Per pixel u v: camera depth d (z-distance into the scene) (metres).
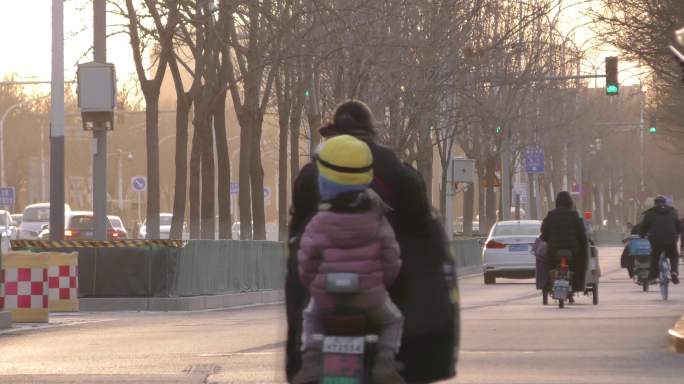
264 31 97.19
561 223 71.88
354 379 21.06
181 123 100.69
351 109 24.39
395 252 22.47
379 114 121.81
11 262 66.38
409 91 123.44
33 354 45.78
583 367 39.53
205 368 40.00
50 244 82.00
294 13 92.12
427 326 23.45
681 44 42.62
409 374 23.84
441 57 123.44
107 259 80.81
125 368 40.22
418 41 115.81
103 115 84.81
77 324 64.56
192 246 83.38
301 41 92.12
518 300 84.00
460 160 156.75
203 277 85.31
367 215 22.09
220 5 93.75
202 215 102.38
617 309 70.50
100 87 84.56
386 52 111.12
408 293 23.58
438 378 23.94
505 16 154.62
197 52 98.88
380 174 23.41
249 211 112.06
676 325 49.03
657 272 82.12
